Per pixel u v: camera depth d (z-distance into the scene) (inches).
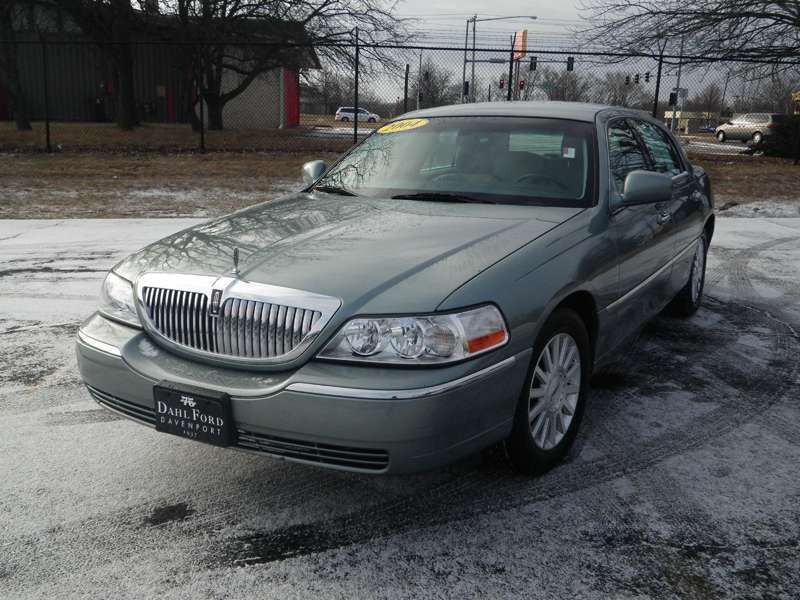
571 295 124.9
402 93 829.2
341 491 120.8
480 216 131.7
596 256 129.6
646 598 94.0
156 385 107.0
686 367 180.2
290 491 120.7
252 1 931.3
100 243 328.5
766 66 707.4
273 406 99.3
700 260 224.1
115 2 898.7
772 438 140.7
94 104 1251.2
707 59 684.1
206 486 122.1
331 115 1241.4
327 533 108.7
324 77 922.1
